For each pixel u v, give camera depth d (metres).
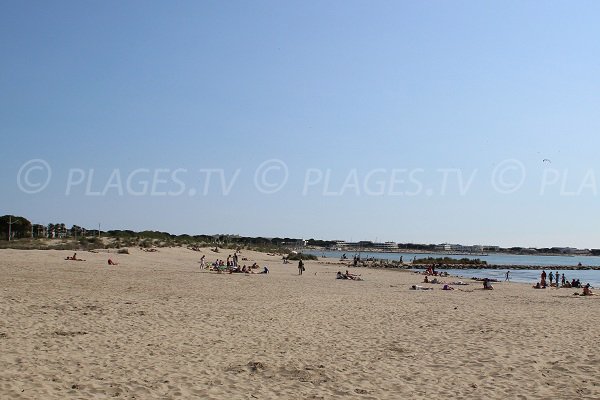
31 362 11.02
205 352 12.95
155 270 44.75
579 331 17.39
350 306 23.83
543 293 36.97
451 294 33.12
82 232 104.75
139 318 17.56
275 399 9.41
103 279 32.06
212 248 97.56
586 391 10.17
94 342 13.41
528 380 11.00
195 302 22.81
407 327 17.92
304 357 12.82
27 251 53.09
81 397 8.88
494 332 17.00
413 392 10.09
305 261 96.56
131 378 10.27
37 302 19.80
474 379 11.09
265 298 26.02
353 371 11.59
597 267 118.62
